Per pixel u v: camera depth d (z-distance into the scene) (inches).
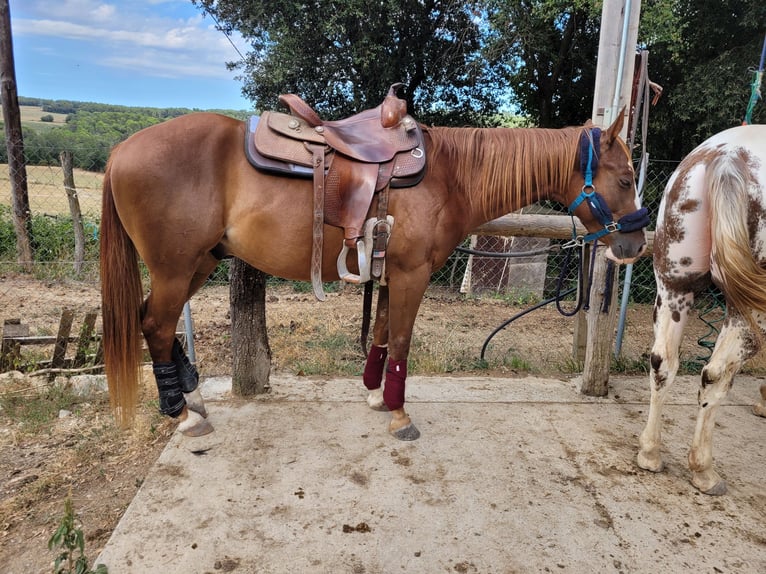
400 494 83.3
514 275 263.9
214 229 82.5
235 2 286.7
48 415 110.6
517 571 68.7
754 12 238.4
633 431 106.0
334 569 68.1
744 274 71.6
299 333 182.7
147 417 109.7
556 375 138.8
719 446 101.0
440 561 69.9
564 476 89.6
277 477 86.5
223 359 155.1
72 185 253.3
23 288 231.3
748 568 70.2
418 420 107.3
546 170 91.1
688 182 79.6
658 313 88.3
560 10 268.2
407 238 85.9
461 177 91.3
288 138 82.7
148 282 218.5
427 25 304.2
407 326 93.0
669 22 231.6
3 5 249.4
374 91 316.8
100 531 76.7
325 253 86.3
